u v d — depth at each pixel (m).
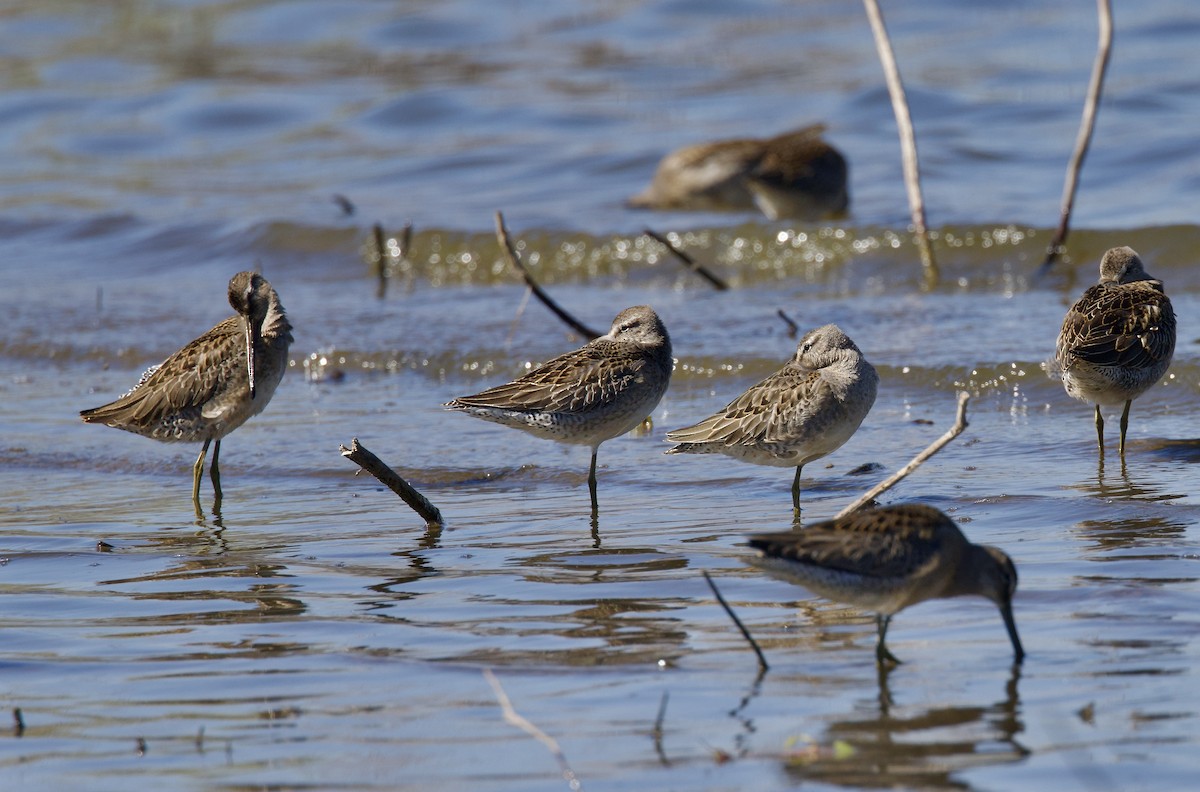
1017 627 8.94
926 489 12.25
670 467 13.63
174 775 7.31
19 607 10.04
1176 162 24.53
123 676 8.67
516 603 9.84
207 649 9.09
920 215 20.67
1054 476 12.50
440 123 31.19
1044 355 15.98
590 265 22.55
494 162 28.20
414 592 10.16
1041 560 10.19
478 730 7.75
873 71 32.41
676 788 7.00
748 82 32.75
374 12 39.91
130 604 10.05
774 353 16.77
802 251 22.09
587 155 28.12
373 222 24.08
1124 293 13.48
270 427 15.47
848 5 38.25
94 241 24.88
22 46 38.44
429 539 11.54
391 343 18.06
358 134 30.83
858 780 7.02
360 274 22.91
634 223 23.84
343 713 8.02
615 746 7.49
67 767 7.44
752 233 22.44
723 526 11.62
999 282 20.38
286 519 12.30
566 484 13.26
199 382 13.12
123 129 31.94
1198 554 10.06
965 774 7.04
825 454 12.09
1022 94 29.72
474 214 24.77
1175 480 12.16
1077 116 28.05
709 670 8.50
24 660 8.98
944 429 14.30
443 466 13.86
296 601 10.02
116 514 12.60
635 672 8.52
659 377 12.83
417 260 22.98
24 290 21.95
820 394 11.73
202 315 19.94
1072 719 7.57
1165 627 8.72
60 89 34.62
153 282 22.33
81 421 15.86
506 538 11.51
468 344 17.89
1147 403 14.83
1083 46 32.78
